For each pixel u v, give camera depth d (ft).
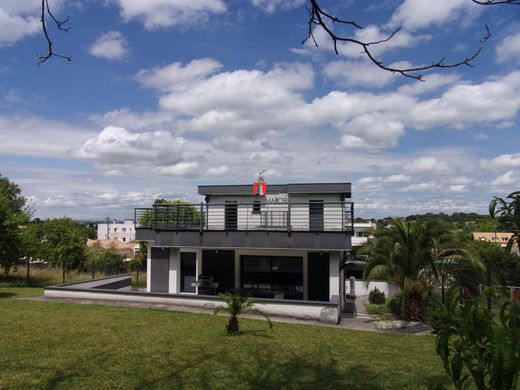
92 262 94.89
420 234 47.65
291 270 66.08
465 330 7.97
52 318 42.11
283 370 26.73
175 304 53.72
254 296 61.21
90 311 47.52
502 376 7.19
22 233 75.31
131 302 55.36
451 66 9.64
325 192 66.59
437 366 29.40
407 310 47.60
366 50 10.03
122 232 375.86
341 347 34.30
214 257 68.49
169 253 62.13
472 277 46.55
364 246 53.11
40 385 22.54
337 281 54.08
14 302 53.98
